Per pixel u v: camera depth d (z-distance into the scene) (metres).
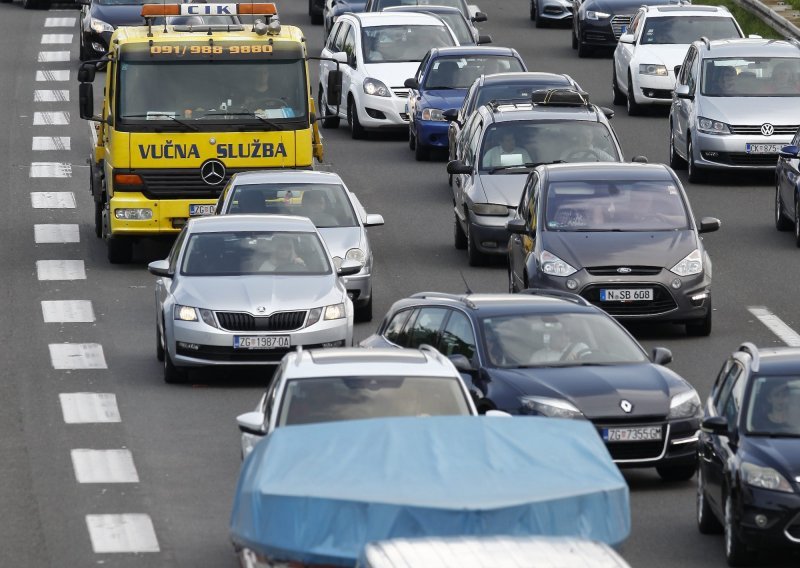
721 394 39.06
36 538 38.00
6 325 62.56
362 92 101.25
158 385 53.88
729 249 73.62
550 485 25.33
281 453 26.53
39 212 84.31
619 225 60.62
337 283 56.16
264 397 38.53
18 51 130.00
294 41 72.12
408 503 24.50
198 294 54.22
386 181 89.94
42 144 100.00
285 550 24.91
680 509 40.41
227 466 44.25
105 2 123.50
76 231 80.38
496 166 71.94
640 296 58.34
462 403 35.88
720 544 37.34
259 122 71.69
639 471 44.81
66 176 92.31
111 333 61.31
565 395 42.22
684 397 42.75
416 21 105.19
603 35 123.12
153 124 71.19
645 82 103.62
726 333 59.94
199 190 71.75
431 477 25.56
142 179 71.50
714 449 37.09
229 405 51.09
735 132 85.69
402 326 48.19
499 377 43.44
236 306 53.78
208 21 89.12
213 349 53.28
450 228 79.31
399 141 102.38
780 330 60.19
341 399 35.72
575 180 62.34
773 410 36.75
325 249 57.75
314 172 68.44
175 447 46.16
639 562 35.94
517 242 62.19
